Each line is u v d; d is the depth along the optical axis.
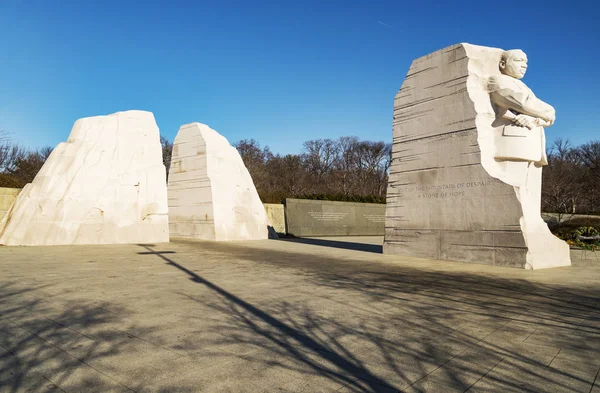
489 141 10.47
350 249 13.98
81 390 2.81
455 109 10.78
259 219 19.08
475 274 8.41
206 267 8.93
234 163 18.89
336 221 24.77
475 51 10.75
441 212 10.98
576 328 4.57
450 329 4.46
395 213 12.19
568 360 3.59
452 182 10.77
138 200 14.94
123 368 3.22
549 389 2.99
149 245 13.82
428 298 6.02
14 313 4.75
